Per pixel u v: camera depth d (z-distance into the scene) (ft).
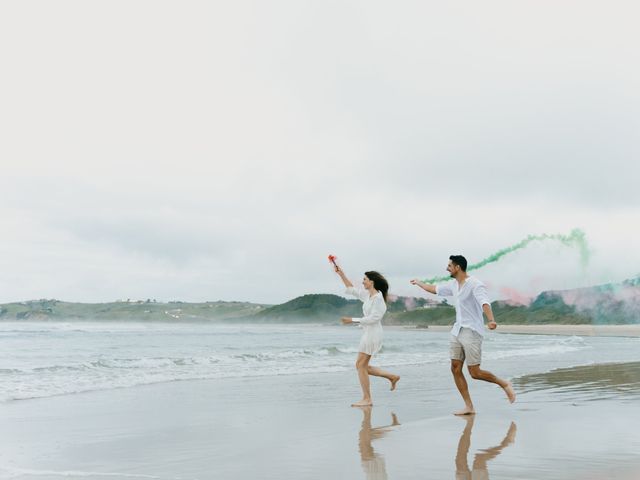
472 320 21.27
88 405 25.76
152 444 16.66
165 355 66.80
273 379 38.22
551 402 24.58
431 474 12.48
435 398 27.50
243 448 15.88
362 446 15.81
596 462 13.30
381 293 25.91
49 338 125.80
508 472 12.48
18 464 14.20
